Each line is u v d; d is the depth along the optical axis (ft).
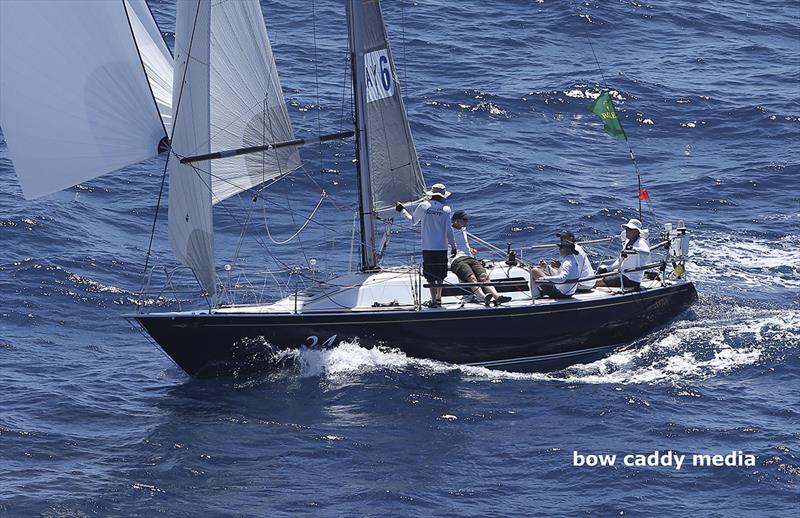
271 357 281.13
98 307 323.16
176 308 324.39
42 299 322.96
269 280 338.95
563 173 426.51
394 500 224.53
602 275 295.07
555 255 356.38
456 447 245.86
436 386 275.59
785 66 536.01
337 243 368.27
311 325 279.08
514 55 536.42
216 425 256.11
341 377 278.05
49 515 218.79
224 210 387.75
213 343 277.44
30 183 257.34
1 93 251.19
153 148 263.90
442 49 537.24
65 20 251.19
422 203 284.41
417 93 490.08
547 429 254.27
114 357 295.48
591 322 294.46
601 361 294.46
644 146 453.17
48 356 292.61
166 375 284.82
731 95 495.41
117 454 242.78
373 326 281.33
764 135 458.50
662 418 258.37
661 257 356.59
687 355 293.64
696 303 323.37
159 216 390.01
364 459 240.94
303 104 468.75
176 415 261.24
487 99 485.97
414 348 285.43
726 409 263.29
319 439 248.93
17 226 363.76
